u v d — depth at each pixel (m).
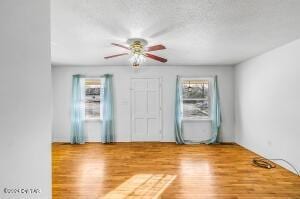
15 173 0.93
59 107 5.76
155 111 5.82
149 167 3.69
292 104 3.38
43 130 1.16
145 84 5.81
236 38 3.10
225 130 5.77
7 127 0.88
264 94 4.21
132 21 2.38
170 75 5.80
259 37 3.07
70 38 3.04
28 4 1.02
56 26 2.54
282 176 3.24
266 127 4.16
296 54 3.26
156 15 2.22
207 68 5.76
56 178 3.19
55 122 5.77
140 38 3.00
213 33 2.85
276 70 3.79
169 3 1.95
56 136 5.77
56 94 5.76
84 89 5.86
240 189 2.79
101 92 5.79
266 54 4.11
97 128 5.80
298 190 2.75
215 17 2.29
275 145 3.86
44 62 1.16
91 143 5.67
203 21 2.40
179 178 3.18
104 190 2.78
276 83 3.80
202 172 3.43
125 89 5.79
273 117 3.91
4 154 0.86
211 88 5.81
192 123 5.80
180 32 2.79
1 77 0.84
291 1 1.93
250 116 4.82
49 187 1.22
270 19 2.37
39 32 1.11
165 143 5.66
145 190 2.77
